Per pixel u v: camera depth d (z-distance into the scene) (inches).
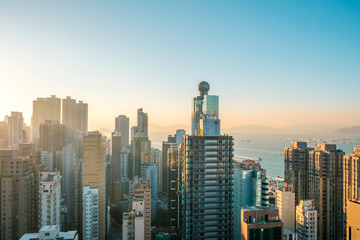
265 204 6122.1
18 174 7578.7
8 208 7165.4
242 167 6840.6
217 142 6230.3
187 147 6146.7
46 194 7377.0
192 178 6107.3
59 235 5275.6
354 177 7859.3
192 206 6072.8
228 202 6166.3
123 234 6855.3
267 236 4911.4
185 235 6087.6
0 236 7066.9
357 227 3900.1
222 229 6112.2
